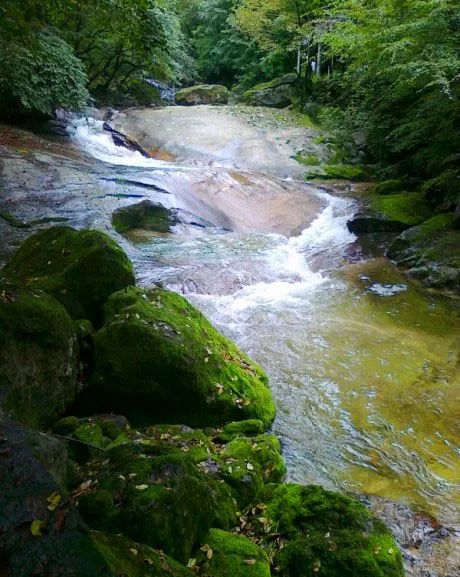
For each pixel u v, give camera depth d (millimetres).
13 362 3268
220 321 6074
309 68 18047
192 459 2945
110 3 6098
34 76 10742
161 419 4047
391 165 12414
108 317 4418
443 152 10133
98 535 2084
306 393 4828
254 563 2572
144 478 2631
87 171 9680
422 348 5715
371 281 7516
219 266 7230
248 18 18641
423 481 3744
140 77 18672
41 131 11977
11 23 5570
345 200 10461
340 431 4309
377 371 5234
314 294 7035
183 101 19672
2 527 1745
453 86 9039
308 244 8953
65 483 2357
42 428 3457
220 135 13953
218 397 4098
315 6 16938
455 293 7039
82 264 4652
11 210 7527
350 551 2695
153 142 13578
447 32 9000
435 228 8375
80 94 11750
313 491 3143
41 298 3635
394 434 4285
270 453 3646
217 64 23594
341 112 14086
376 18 10508
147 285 6262
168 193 9281
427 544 3146
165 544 2422
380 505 3447
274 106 18094
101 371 3955
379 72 10016
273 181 11281
